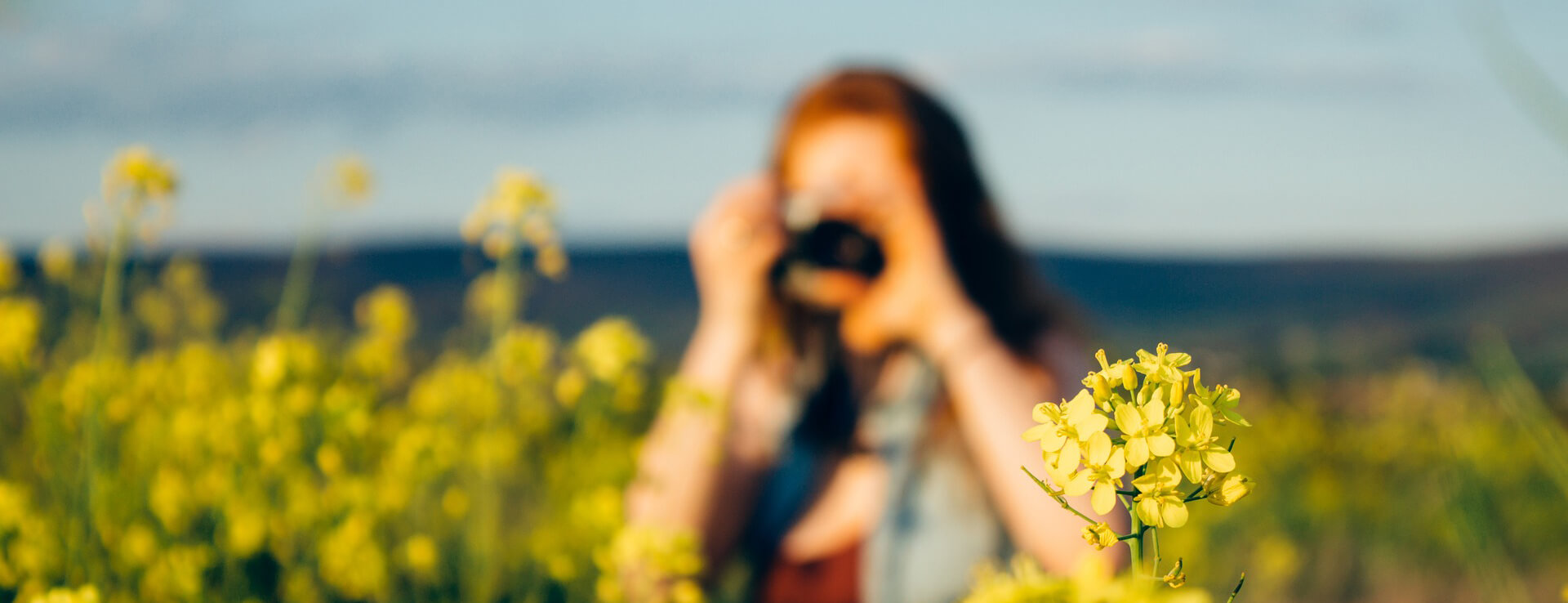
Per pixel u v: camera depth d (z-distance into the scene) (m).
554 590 2.77
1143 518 0.91
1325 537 6.57
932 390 3.18
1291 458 7.74
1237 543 6.50
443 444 2.80
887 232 3.21
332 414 2.54
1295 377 9.83
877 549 3.05
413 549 2.73
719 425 2.84
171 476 2.49
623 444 2.91
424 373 3.29
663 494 3.04
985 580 1.00
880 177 3.30
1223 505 0.91
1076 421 0.93
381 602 2.60
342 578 2.52
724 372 3.22
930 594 2.97
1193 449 0.92
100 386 2.15
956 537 3.02
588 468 2.67
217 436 2.54
